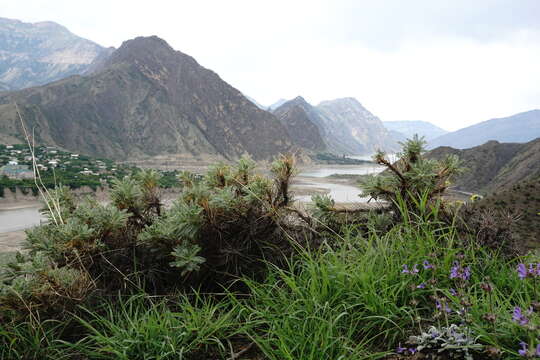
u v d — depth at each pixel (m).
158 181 2.93
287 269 2.60
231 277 2.53
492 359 1.59
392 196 2.94
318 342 1.80
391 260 2.25
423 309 2.08
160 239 2.32
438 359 1.69
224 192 2.50
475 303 1.86
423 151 2.92
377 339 1.93
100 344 1.96
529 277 1.86
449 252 2.27
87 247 2.29
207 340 2.00
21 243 2.40
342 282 2.10
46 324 2.09
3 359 1.93
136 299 2.34
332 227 2.90
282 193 2.64
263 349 1.79
